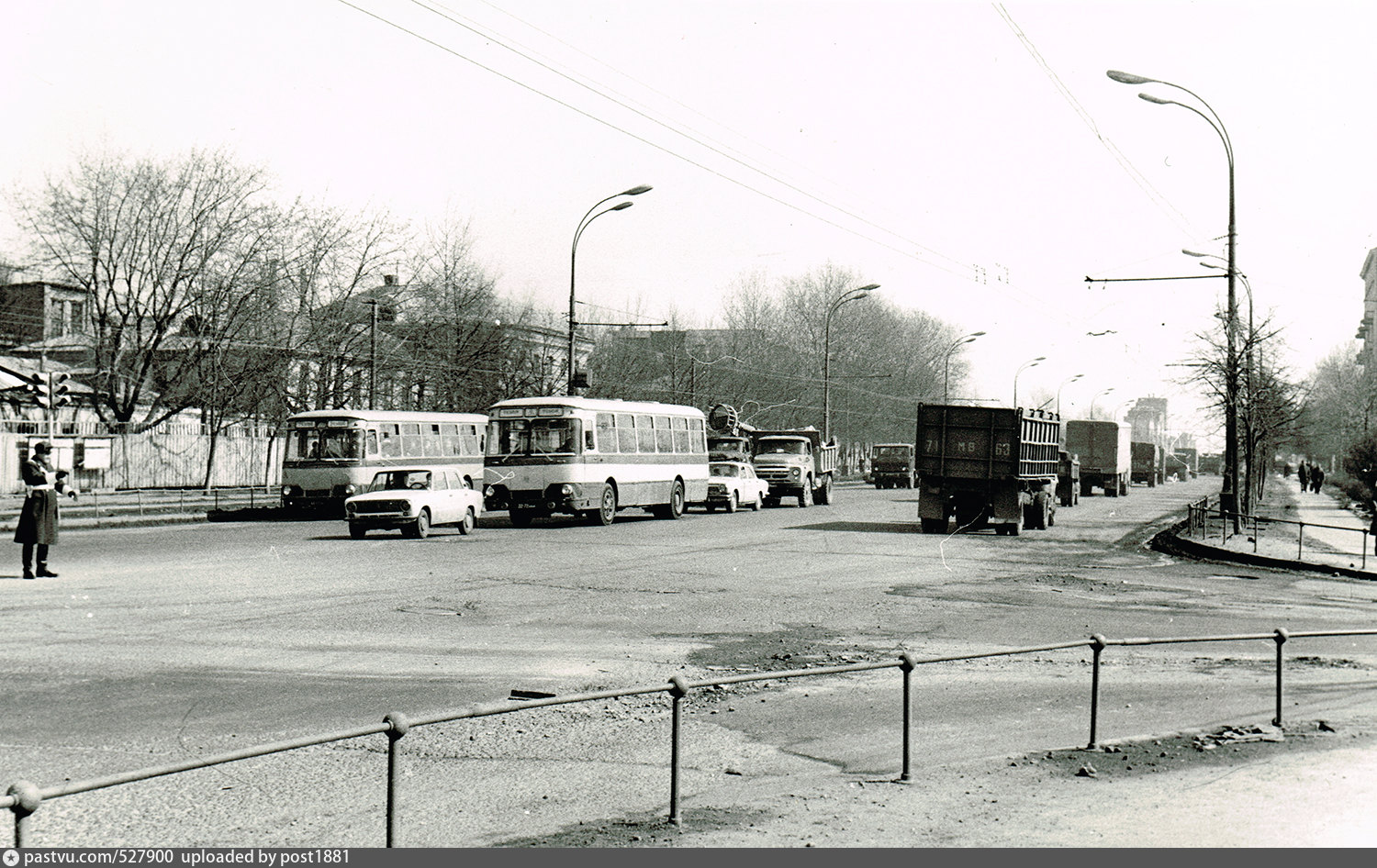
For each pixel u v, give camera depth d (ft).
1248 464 125.59
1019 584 62.64
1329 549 84.33
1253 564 77.51
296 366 154.51
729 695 33.78
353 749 26.99
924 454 98.89
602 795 23.24
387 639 41.81
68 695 31.65
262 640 40.91
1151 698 33.24
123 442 136.26
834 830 20.31
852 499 172.14
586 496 100.42
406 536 90.63
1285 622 49.16
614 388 205.87
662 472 114.21
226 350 145.79
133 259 145.18
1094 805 21.75
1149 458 275.39
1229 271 103.40
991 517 98.07
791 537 92.68
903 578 64.44
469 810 22.07
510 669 36.47
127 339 148.56
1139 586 62.28
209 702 31.09
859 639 43.34
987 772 24.57
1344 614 52.29
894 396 298.56
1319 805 21.53
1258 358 130.21
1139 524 117.91
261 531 95.86
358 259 156.76
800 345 283.79
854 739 28.27
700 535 93.35
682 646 41.22
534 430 100.12
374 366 143.43
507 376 173.78
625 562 70.54
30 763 24.81
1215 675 37.06
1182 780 23.52
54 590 53.83
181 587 55.57
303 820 21.36
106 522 99.96
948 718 30.60
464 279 174.50
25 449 117.08
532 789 23.68
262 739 27.45
